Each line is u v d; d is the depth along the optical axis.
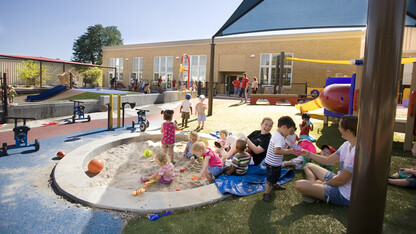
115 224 2.74
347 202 2.87
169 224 2.69
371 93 1.79
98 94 15.75
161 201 3.12
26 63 26.73
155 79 29.66
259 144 4.25
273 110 11.19
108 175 4.57
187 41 27.09
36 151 5.49
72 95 15.33
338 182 2.90
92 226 2.70
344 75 20.06
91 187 3.53
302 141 4.21
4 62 25.53
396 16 1.71
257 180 3.73
